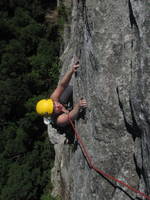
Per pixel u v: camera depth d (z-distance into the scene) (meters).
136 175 4.54
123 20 4.27
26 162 16.36
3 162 16.58
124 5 4.25
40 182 15.27
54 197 11.53
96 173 4.98
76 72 5.54
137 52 3.93
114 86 4.45
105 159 4.81
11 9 22.38
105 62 4.45
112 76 4.43
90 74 4.84
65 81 5.58
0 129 17.80
